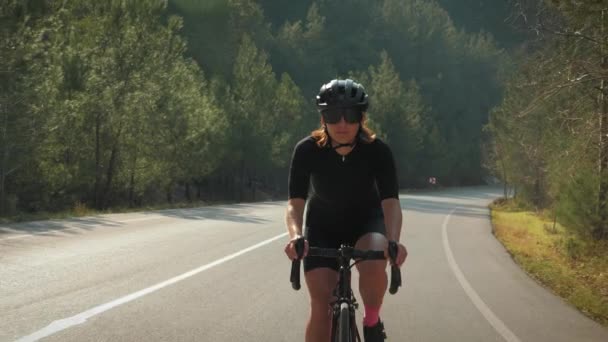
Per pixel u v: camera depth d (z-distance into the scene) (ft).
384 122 251.60
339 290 12.22
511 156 136.77
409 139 253.65
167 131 115.44
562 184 61.46
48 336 19.03
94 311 22.49
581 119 42.19
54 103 82.07
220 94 168.55
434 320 23.67
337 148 13.15
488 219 90.58
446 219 86.38
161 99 114.73
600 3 33.71
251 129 164.25
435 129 283.38
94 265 32.32
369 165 13.34
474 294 29.78
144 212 77.25
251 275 31.99
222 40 220.84
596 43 37.11
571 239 54.08
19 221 58.23
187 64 144.36
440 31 378.53
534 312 26.09
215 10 217.97
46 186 89.86
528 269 41.04
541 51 40.52
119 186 112.68
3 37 70.95
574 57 38.58
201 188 181.78
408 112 261.03
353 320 12.00
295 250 11.93
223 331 20.72
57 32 89.35
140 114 103.76
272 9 351.67
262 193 209.36
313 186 13.85
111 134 102.32
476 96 376.27
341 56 328.49
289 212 13.44
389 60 266.98
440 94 359.05
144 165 111.96
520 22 39.52
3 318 20.97
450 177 319.27
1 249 36.32
